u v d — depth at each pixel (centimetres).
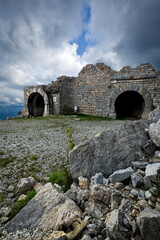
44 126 866
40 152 441
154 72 1105
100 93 1387
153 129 252
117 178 205
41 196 208
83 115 1445
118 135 283
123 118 1341
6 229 170
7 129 773
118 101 1477
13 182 280
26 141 552
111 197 170
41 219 173
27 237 153
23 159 388
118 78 1247
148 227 115
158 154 232
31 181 267
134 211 143
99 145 271
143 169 221
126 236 121
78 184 254
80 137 612
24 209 194
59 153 435
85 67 1465
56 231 145
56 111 1495
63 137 614
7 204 219
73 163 267
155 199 155
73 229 153
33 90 1532
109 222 133
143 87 1149
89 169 255
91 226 144
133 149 261
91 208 173
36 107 1736
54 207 186
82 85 1496
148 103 1135
